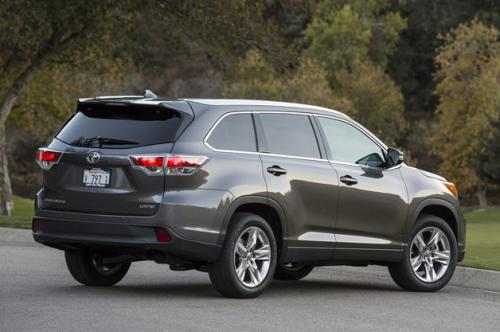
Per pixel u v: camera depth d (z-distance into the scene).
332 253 14.66
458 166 92.81
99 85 51.16
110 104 13.55
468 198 114.69
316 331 10.97
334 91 117.44
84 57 43.34
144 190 13.06
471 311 13.34
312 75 96.94
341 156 14.95
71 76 48.41
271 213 14.09
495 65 88.06
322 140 14.77
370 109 115.44
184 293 14.06
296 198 14.15
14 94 42.69
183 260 13.53
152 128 13.33
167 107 13.34
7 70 44.09
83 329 10.48
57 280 15.15
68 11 37.94
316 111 14.88
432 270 15.91
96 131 13.57
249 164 13.69
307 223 14.31
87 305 12.33
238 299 13.53
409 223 15.58
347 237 14.82
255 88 93.31
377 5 136.12
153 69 45.06
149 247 13.03
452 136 92.25
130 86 103.44
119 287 14.68
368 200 15.04
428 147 117.88
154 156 13.03
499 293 15.98
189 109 13.44
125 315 11.54
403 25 132.75
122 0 38.75
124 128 13.44
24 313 11.55
